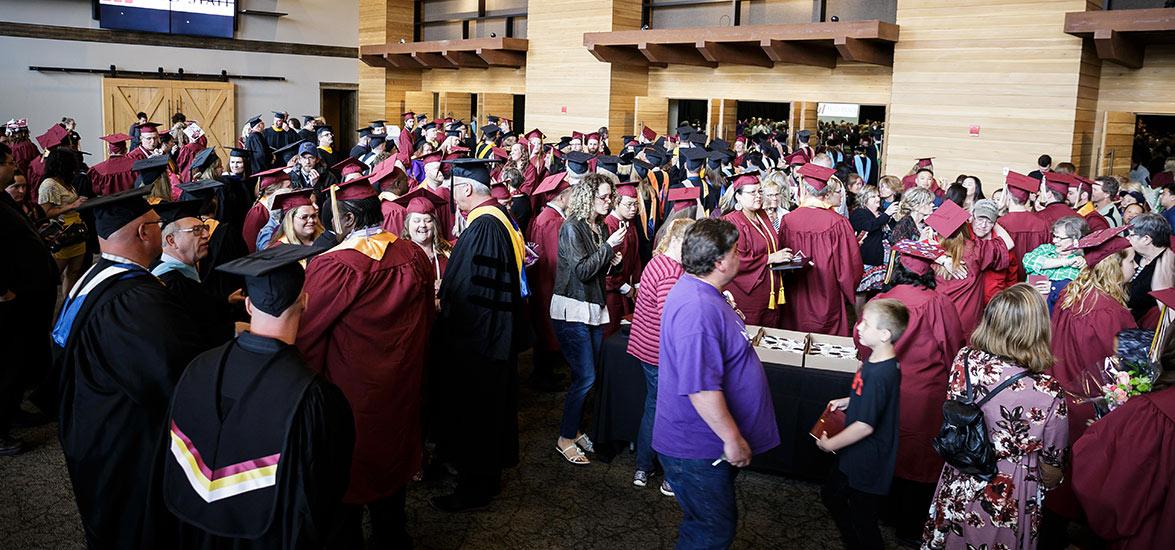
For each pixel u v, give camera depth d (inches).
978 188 313.7
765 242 205.3
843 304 216.5
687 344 108.7
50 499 160.6
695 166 295.3
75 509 156.9
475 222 150.1
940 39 411.8
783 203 250.8
